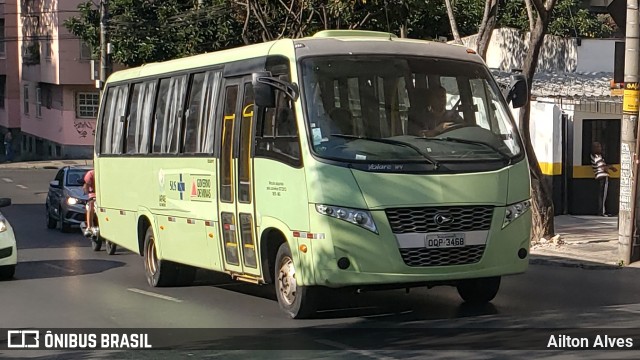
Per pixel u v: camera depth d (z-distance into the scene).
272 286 14.79
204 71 13.28
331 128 10.54
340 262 10.20
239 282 15.34
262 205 11.30
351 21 25.33
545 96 23.67
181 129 13.82
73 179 25.69
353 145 10.44
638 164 15.99
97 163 17.72
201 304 12.81
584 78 26.34
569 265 16.28
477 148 10.80
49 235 24.25
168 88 14.54
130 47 33.00
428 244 10.34
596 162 23.97
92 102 52.28
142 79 15.66
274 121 11.17
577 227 21.62
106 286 14.95
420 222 10.34
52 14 51.47
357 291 10.77
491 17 19.38
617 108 24.12
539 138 24.52
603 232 20.53
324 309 11.93
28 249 21.02
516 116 23.72
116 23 33.38
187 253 13.62
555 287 13.73
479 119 11.16
